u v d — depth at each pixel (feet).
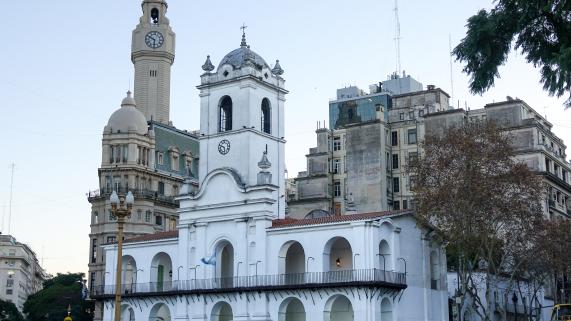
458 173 211.41
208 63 256.32
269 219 228.22
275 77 256.93
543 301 304.71
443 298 235.20
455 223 209.36
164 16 425.28
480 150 213.46
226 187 238.07
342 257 227.20
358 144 338.34
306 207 359.05
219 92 252.21
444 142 218.79
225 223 236.43
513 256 230.27
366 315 199.00
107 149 334.44
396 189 336.90
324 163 364.17
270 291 217.97
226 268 246.88
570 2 87.15
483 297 259.39
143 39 417.90
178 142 368.48
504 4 96.17
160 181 346.33
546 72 92.12
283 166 254.47
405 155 338.54
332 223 211.82
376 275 200.85
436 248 236.22
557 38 94.22
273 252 223.30
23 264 628.28
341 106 376.89
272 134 252.01
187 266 240.94
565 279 317.83
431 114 329.31
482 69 98.78
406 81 384.27
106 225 323.78
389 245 212.84
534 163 306.96
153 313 245.45
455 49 99.25
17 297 601.62
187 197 245.65
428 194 212.64
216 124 250.57
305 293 211.82
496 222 214.69
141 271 254.06
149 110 410.52
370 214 217.15
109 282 260.01
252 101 245.04
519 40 96.58
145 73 415.23
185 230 244.22
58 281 402.52
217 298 229.45
